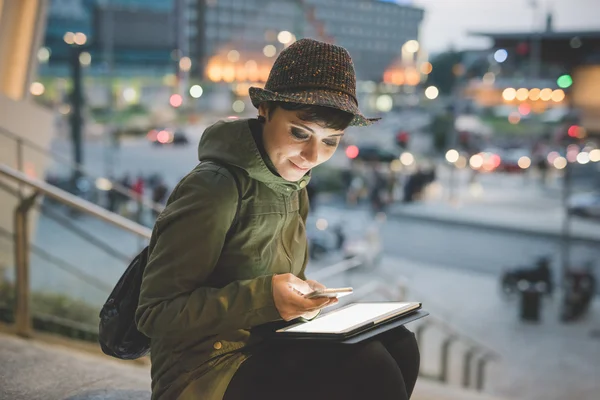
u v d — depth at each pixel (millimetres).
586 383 11836
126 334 1941
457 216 29766
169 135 49219
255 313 1658
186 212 1675
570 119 41250
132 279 1891
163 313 1681
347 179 36344
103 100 60719
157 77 65062
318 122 1674
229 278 1784
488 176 43500
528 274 17938
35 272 9391
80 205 4070
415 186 34406
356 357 1679
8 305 5035
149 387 2941
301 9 43688
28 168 8617
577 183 40906
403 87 67438
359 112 1708
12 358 3189
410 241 25312
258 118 1812
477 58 76188
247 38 40312
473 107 65438
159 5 68312
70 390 2812
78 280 9148
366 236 21828
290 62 1702
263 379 1729
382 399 1667
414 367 1925
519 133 57531
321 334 1680
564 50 56844
